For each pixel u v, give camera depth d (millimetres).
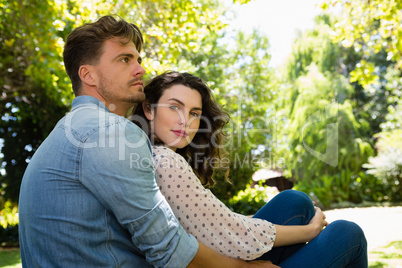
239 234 1461
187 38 5387
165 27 5320
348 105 15664
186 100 1692
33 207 1218
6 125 8570
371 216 9188
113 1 5242
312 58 16734
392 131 15352
